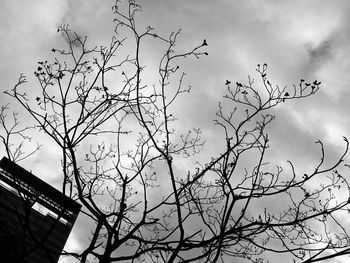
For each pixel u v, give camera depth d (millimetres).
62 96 5949
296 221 5254
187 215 5852
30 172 6000
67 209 5547
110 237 5395
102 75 6141
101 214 5547
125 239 5422
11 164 5914
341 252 4605
